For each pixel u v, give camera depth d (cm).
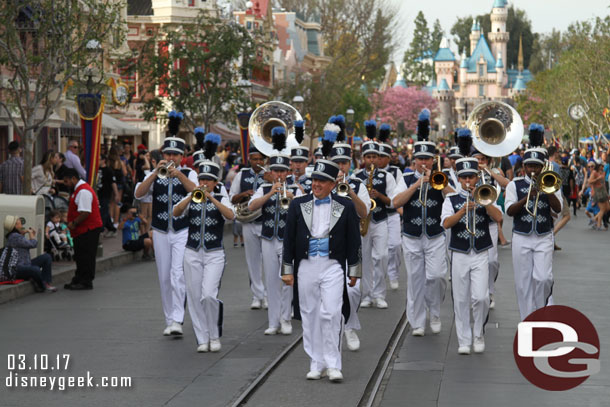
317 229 981
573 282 1720
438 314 1242
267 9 7675
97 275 1891
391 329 1262
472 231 1098
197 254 1120
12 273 1609
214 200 1109
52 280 1733
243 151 3228
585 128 7319
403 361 1072
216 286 1121
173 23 5131
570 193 3544
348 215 982
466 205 1091
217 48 3500
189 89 3600
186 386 954
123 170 2720
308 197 989
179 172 1185
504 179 1357
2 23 2189
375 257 1440
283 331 1241
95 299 1561
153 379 984
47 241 1961
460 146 1166
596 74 5659
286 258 991
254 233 1430
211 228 1123
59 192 2334
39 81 2219
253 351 1130
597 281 1736
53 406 881
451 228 1116
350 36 8612
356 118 7369
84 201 1666
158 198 1227
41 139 3294
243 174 1442
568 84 7388
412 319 1226
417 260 1225
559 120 8275
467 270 1099
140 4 5375
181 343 1179
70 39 2309
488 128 1366
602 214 2956
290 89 6034
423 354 1109
